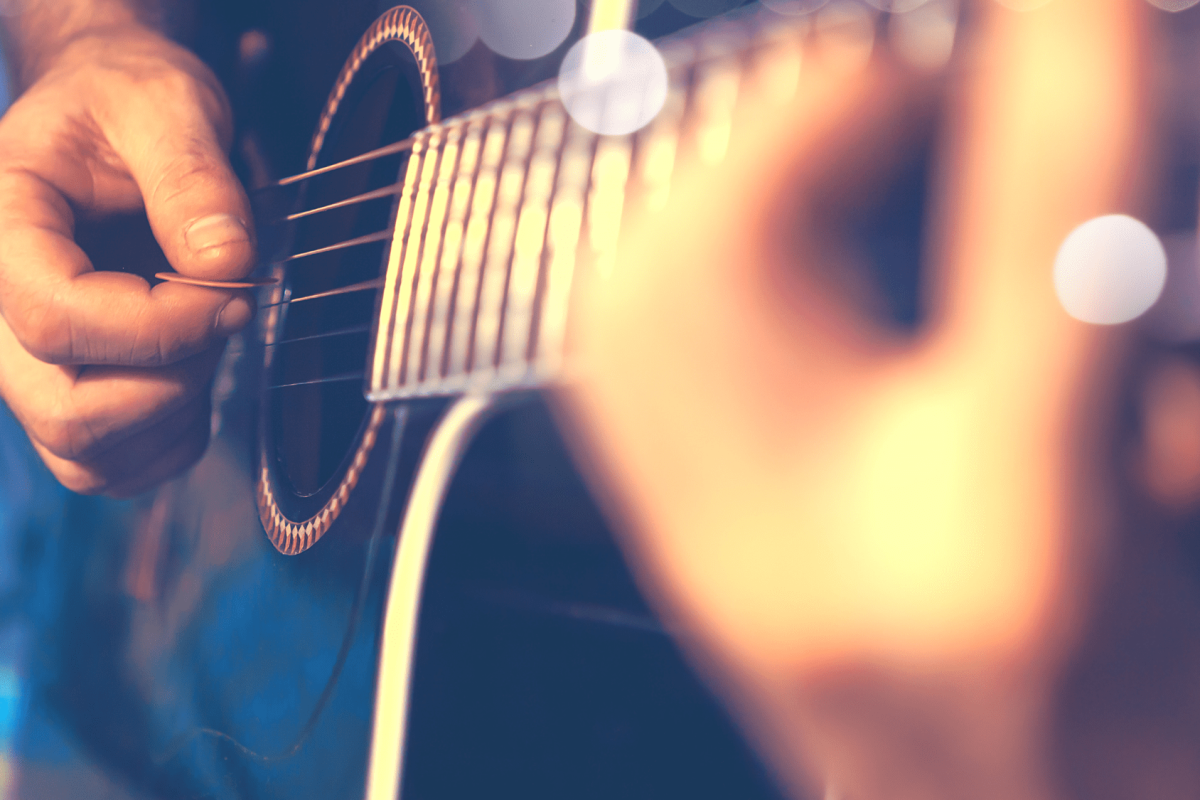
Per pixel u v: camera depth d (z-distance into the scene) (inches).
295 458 18.5
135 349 17.3
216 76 20.3
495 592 17.1
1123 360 11.3
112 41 19.5
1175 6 11.3
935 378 12.8
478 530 17.1
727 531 13.9
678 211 14.3
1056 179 11.6
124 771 19.7
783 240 14.1
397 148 17.2
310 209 18.9
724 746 16.6
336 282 18.4
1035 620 11.8
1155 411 11.4
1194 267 11.1
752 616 13.8
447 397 16.8
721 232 14.1
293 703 17.8
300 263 18.8
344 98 19.2
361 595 17.2
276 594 18.2
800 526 13.7
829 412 13.7
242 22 20.6
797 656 13.7
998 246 12.0
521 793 16.8
